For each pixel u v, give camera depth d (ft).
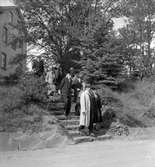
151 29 71.77
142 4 72.38
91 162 27.84
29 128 37.86
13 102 41.29
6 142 35.78
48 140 37.06
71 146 36.73
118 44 54.60
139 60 66.80
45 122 39.65
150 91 60.08
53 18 69.92
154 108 53.31
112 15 68.80
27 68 67.72
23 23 72.13
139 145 36.86
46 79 55.36
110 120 45.88
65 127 41.57
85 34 56.13
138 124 47.85
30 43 73.10
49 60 71.77
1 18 103.04
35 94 43.62
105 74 51.96
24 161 29.04
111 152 32.45
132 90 60.18
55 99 52.01
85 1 66.39
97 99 42.88
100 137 41.06
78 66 62.18
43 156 31.32
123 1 70.54
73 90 52.24
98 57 50.65
